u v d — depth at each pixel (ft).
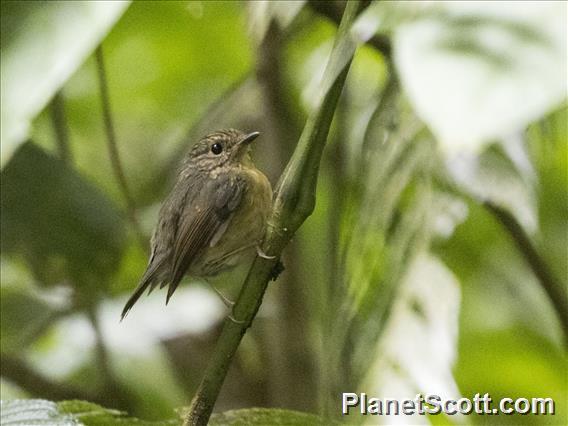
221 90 18.31
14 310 17.84
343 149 17.62
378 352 17.25
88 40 16.43
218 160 17.60
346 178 17.53
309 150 16.92
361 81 17.95
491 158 17.37
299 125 18.07
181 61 18.25
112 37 18.10
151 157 18.29
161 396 17.87
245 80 18.03
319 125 16.90
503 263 17.94
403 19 14.16
